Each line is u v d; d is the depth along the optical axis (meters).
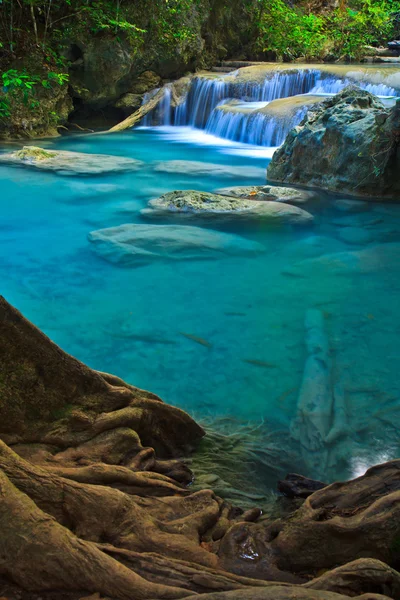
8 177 12.65
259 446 3.88
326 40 24.67
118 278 7.27
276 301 6.59
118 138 18.72
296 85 19.38
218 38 23.14
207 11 21.80
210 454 3.69
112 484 2.70
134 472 2.80
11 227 9.37
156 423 3.46
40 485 2.30
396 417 4.28
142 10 19.72
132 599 1.94
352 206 10.71
